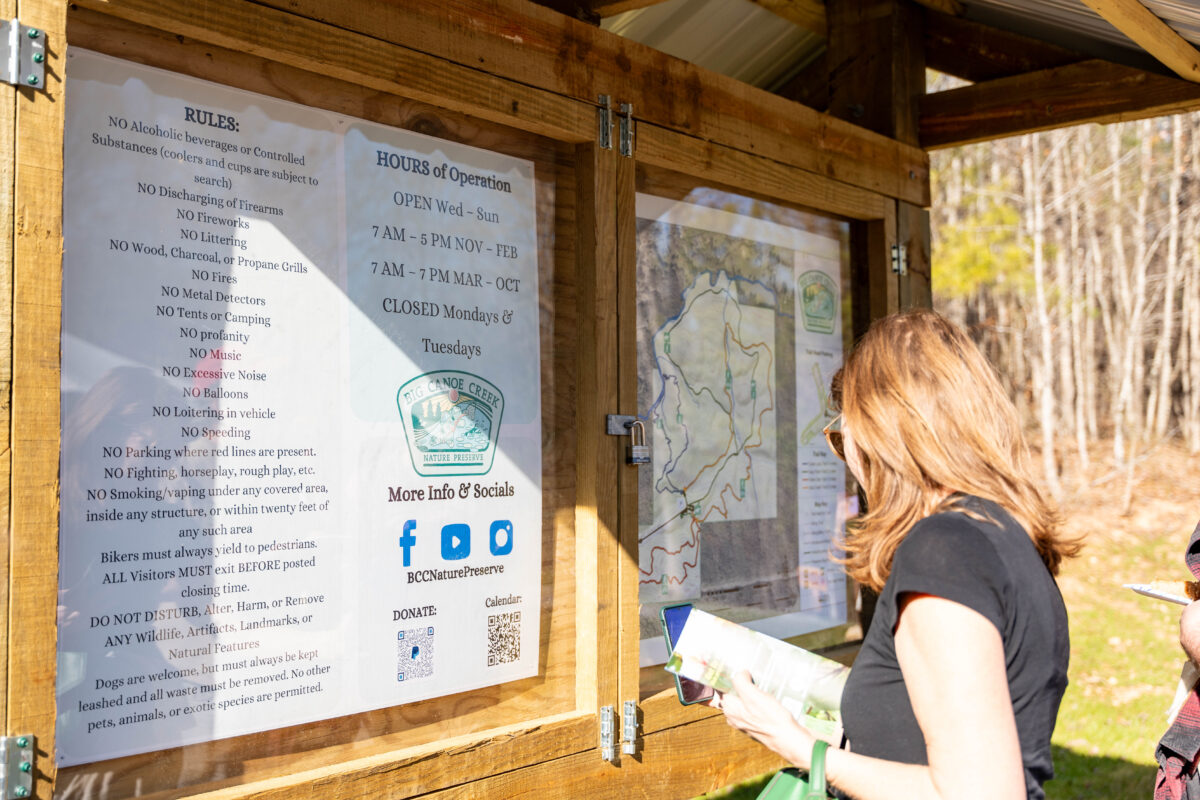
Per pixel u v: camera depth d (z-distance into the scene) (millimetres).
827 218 3445
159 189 1862
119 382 1794
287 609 2002
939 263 12547
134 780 1797
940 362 1402
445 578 2264
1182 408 14273
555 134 2514
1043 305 13781
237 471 1940
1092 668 7984
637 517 2623
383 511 2158
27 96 1635
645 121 2705
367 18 2102
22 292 1614
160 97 1870
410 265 2238
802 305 3322
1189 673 2080
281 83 2041
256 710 1952
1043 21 3451
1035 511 1350
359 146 2162
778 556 3188
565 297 2559
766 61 4289
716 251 3012
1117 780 5133
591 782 2471
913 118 3801
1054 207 14812
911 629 1227
